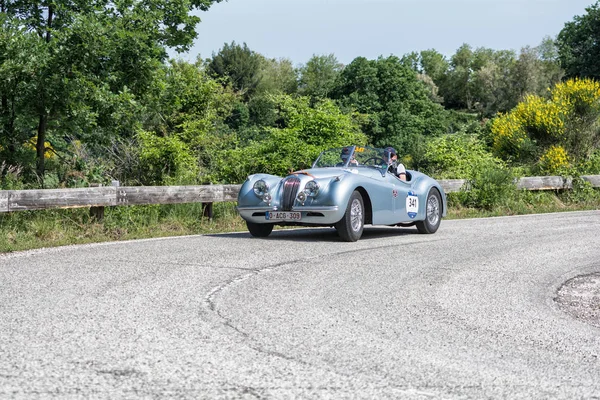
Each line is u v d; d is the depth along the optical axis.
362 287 5.87
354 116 33.66
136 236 9.85
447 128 63.03
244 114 55.97
